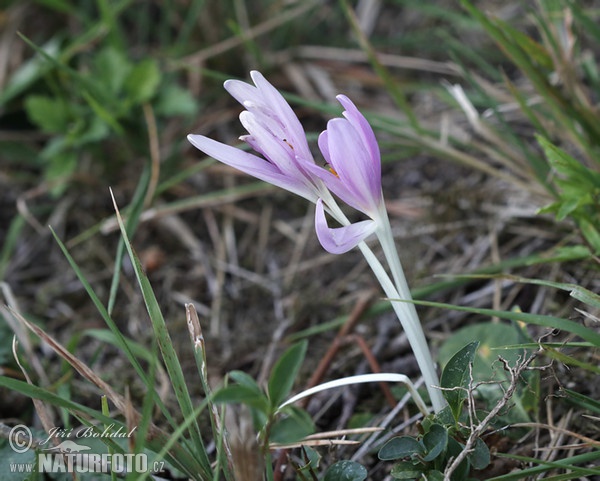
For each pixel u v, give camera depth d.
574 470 0.72
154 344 0.70
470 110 0.91
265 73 1.14
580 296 0.75
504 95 0.98
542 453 0.77
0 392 0.85
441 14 1.07
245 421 0.74
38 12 1.22
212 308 0.95
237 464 0.72
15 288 0.98
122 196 1.04
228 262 0.98
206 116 1.11
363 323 0.90
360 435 0.81
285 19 1.12
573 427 0.79
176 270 0.98
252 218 1.01
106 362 0.90
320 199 0.71
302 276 0.96
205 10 1.16
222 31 1.17
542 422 0.79
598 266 0.83
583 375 0.80
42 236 1.01
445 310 0.89
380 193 0.73
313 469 0.76
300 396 0.74
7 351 0.85
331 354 0.85
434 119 1.04
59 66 0.92
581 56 0.94
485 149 0.92
